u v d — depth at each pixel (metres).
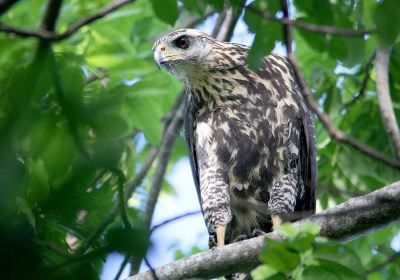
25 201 4.95
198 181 13.39
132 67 15.18
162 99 13.07
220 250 8.95
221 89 12.86
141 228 4.79
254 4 7.56
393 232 14.75
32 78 5.17
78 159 4.87
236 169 12.60
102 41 15.87
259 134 12.65
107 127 4.95
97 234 5.39
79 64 6.28
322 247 7.20
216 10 7.69
